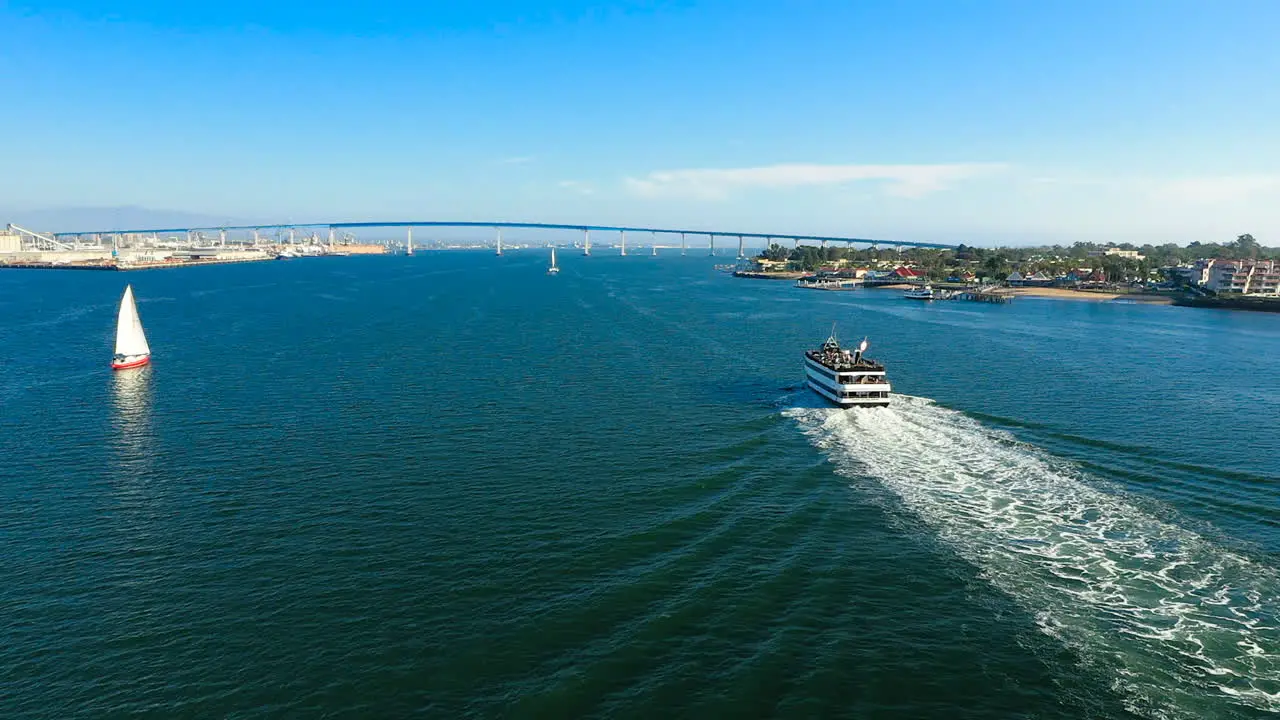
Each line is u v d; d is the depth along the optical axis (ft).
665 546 183.62
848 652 140.67
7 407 311.06
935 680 132.77
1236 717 122.21
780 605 156.76
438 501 210.38
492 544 183.42
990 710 125.39
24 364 410.93
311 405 318.04
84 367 402.93
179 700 126.41
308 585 162.91
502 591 161.17
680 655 139.54
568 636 144.97
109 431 276.00
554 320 634.84
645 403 328.29
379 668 134.92
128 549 178.91
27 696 126.72
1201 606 155.33
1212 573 169.17
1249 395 351.05
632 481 228.43
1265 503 209.97
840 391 316.40
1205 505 208.95
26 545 180.24
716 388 361.51
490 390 350.84
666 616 151.84
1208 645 141.59
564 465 242.17
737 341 522.06
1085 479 230.68
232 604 155.12
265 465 239.09
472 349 470.80
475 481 226.58
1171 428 288.10
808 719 123.34
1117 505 209.05
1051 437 276.21
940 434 280.10
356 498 212.02
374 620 149.69
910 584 165.68
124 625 147.33
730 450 259.80
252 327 573.74
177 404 318.04
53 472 231.09
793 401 333.62
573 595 159.84
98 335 527.40
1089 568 172.35
